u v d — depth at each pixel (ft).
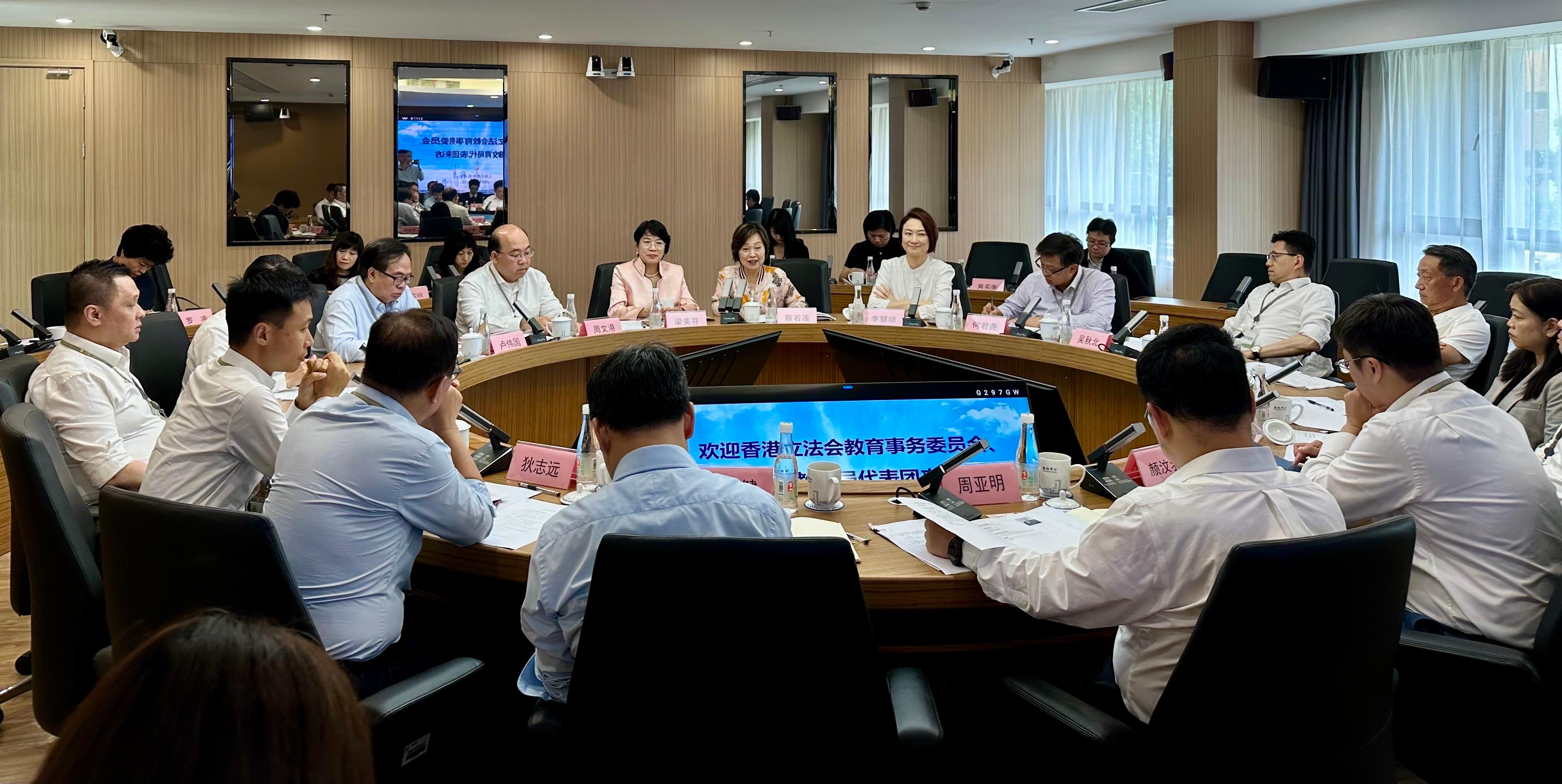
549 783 5.86
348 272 18.86
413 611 8.25
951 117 30.83
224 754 2.10
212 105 26.27
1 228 25.73
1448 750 6.61
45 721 6.84
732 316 16.80
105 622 6.68
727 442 8.39
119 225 26.22
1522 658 6.32
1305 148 26.17
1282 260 16.43
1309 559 4.85
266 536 5.38
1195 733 5.13
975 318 15.39
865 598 6.36
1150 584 5.59
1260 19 24.76
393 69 27.12
